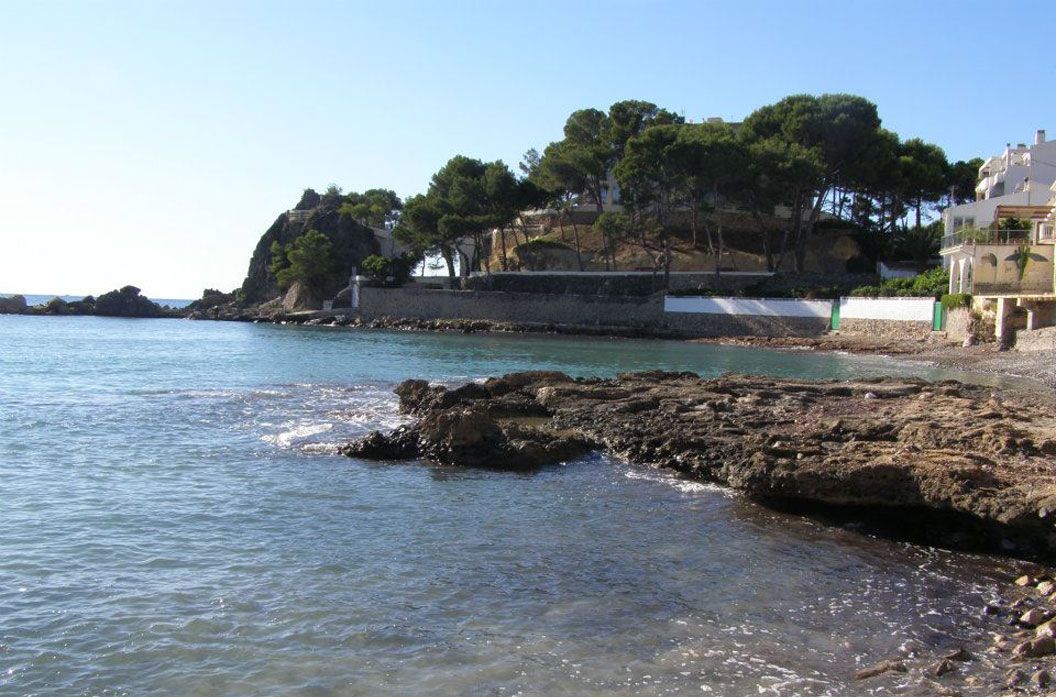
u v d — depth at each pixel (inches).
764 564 503.2
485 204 3826.3
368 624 403.9
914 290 2513.5
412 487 695.7
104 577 465.7
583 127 4261.8
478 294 3782.0
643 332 3144.7
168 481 705.6
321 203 5546.3
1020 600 436.5
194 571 477.1
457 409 852.6
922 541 557.9
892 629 402.9
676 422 895.1
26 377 1553.9
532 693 335.3
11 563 485.4
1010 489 546.6
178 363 1900.8
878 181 3245.6
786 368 1855.3
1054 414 933.8
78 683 344.8
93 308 5103.3
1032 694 324.5
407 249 4953.3
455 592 448.8
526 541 545.3
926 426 775.1
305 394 1305.4
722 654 373.4
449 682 344.8
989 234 2191.2
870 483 589.0
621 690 338.3
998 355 1838.1
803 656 371.6
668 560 509.0
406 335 3216.0
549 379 1224.2
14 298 5098.4
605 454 843.4
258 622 405.4
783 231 3818.9
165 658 366.9
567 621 410.6
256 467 765.9
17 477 711.7
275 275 4864.7
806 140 3253.0
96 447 853.8
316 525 576.7
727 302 3019.2
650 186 3270.2
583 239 4212.6
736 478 679.1
